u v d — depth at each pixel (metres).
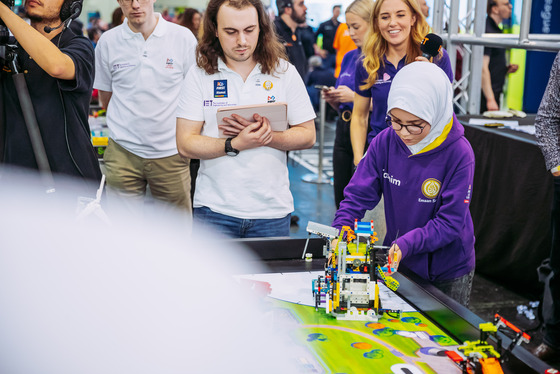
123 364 1.41
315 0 9.91
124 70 3.71
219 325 1.61
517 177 3.91
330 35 8.73
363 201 2.41
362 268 1.83
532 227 3.82
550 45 4.15
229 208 2.70
